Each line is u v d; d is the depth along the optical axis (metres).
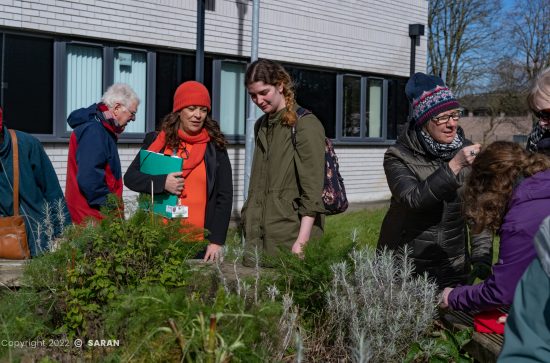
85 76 9.23
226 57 10.92
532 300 1.72
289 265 2.94
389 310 2.51
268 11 11.42
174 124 3.70
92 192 3.86
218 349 1.92
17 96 8.47
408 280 2.77
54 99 8.82
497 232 2.37
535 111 2.99
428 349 2.48
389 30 13.92
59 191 3.83
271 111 3.37
